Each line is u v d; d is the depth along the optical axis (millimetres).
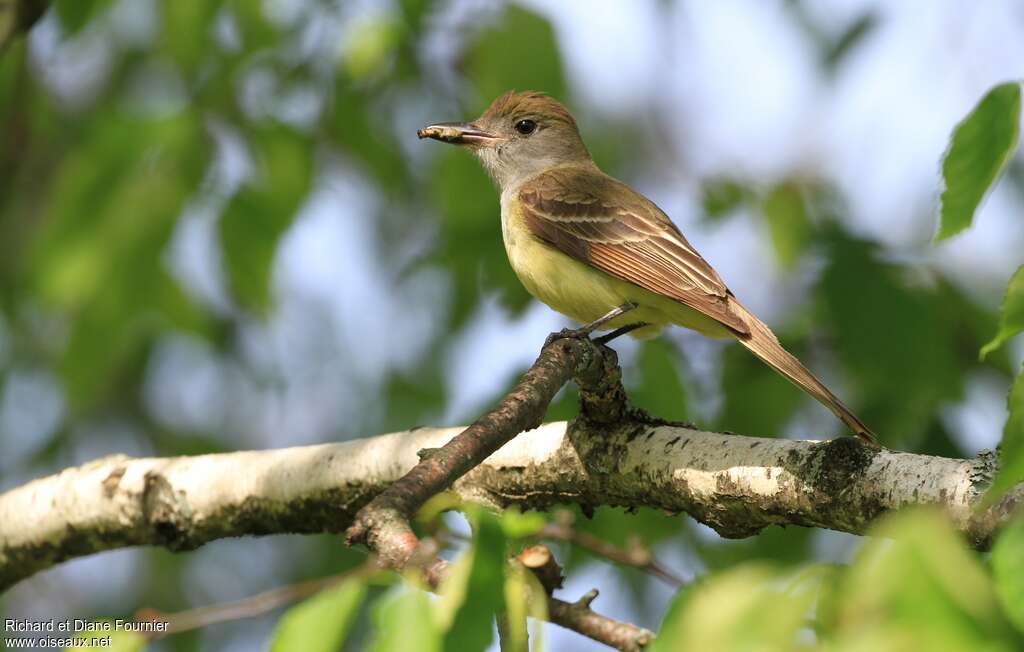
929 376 10578
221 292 13602
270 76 12234
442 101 13281
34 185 14383
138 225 10742
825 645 3719
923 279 11172
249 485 9406
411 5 12344
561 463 8344
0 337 14391
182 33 11648
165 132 10883
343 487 9086
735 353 11859
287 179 11008
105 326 10914
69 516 9867
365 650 4211
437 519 9070
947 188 5137
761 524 7430
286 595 6316
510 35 11656
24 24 11109
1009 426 4367
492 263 12664
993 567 3764
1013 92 4996
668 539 11328
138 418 15648
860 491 6711
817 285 11297
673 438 7902
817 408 11594
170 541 9719
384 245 15016
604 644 8336
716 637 3764
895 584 3570
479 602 4367
